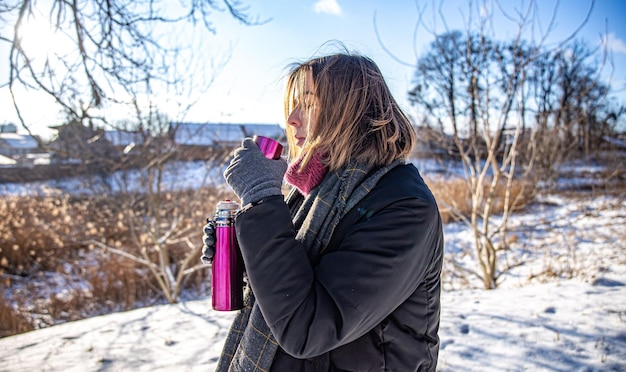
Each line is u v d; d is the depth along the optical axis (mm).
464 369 2842
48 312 5961
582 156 13625
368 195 985
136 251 7453
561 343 3109
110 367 3023
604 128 13156
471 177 6344
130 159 6641
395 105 1090
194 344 3412
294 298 875
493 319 3662
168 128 6527
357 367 961
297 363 989
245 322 1188
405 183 975
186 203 7258
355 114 1007
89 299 6477
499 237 8500
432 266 1019
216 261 1118
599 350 2965
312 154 1054
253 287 912
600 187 12359
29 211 8375
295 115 1122
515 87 5703
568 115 8133
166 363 3092
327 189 1021
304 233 1013
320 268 917
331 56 1074
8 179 11320
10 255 7449
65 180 10008
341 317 863
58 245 7590
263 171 986
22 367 3031
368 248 892
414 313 999
